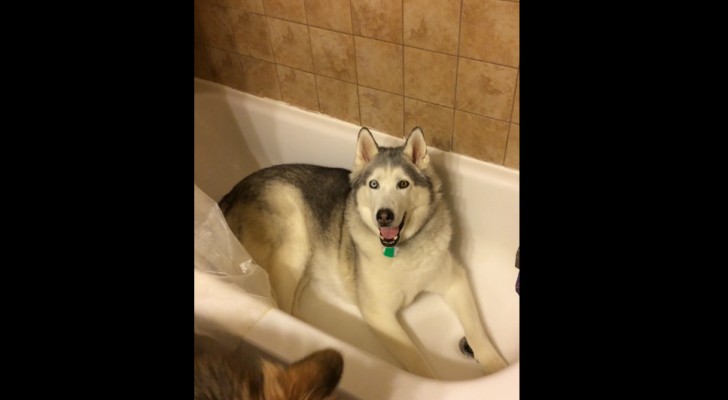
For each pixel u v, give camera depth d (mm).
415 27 1622
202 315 1308
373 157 1621
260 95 2227
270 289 1701
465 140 1811
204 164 2271
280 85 2125
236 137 2344
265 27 1959
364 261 1678
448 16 1539
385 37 1704
